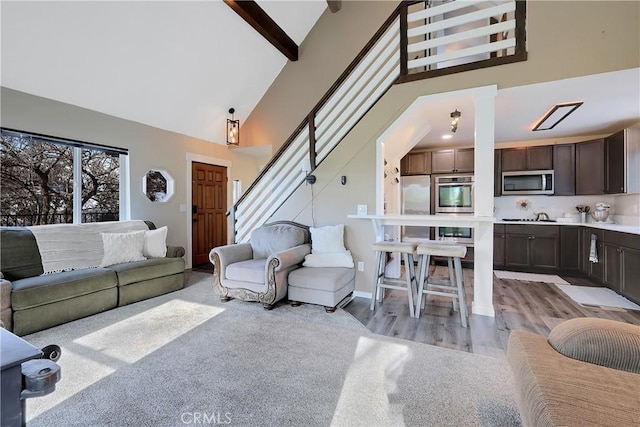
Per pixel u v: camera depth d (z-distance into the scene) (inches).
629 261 129.7
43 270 120.1
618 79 103.2
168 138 191.0
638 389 39.8
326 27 206.5
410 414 61.1
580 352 49.0
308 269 130.6
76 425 58.4
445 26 122.4
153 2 131.0
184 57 160.6
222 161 232.7
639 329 49.0
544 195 195.2
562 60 104.1
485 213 113.5
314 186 149.4
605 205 174.2
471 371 76.5
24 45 115.2
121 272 127.1
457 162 208.5
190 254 207.2
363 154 138.7
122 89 153.0
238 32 170.4
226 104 208.5
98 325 107.0
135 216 172.7
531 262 185.2
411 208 219.6
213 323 108.8
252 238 151.3
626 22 97.7
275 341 94.1
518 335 58.2
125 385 71.2
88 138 149.8
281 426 58.1
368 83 141.6
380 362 81.2
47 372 26.7
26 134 128.7
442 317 113.8
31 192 137.6
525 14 108.6
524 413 42.7
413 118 143.1
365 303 131.0
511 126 161.6
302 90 213.8
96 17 122.2
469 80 116.7
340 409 62.6
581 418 34.5
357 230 140.7
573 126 161.0
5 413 25.3
